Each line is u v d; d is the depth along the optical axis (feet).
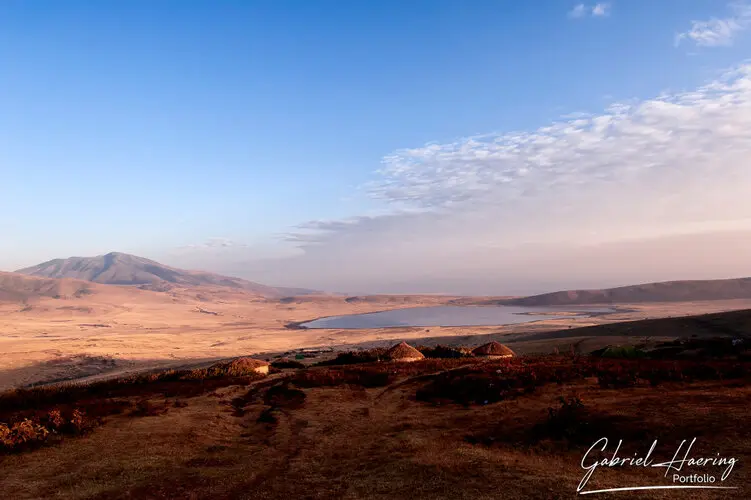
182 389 101.86
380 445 54.80
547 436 51.01
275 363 166.40
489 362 125.80
